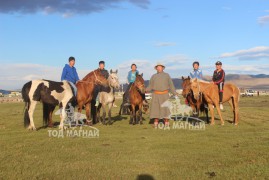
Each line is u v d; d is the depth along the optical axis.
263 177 7.05
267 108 31.86
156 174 7.53
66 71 16.34
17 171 7.75
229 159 8.80
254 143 10.91
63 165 8.36
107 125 16.52
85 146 10.80
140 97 16.64
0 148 10.46
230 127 15.31
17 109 37.09
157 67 14.98
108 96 16.72
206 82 16.05
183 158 9.07
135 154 9.59
